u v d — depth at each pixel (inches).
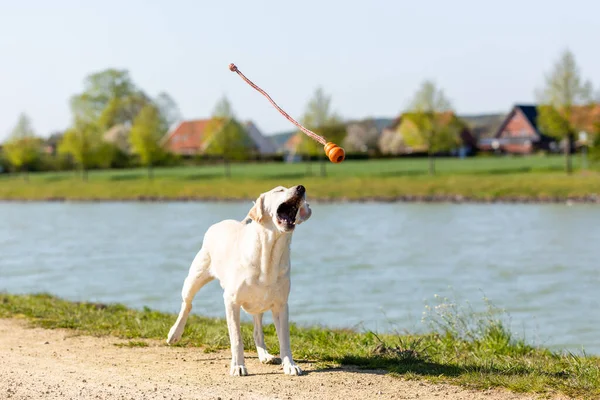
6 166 4539.9
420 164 3799.2
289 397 354.3
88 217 2258.9
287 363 403.9
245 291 399.9
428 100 3260.3
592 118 2903.5
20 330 544.4
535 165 3417.8
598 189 2416.3
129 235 1710.1
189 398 352.8
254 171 3809.1
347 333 562.6
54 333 533.6
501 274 1099.3
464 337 550.0
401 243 1478.8
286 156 4835.1
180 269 1184.8
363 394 360.2
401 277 1082.1
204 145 4566.9
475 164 3661.4
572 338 700.7
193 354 458.3
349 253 1344.7
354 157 4394.7
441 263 1213.7
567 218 1877.5
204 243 434.6
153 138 3727.9
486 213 2071.9
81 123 3932.1
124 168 4522.6
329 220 1962.4
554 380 377.7
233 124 3607.3
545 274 1093.1
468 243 1461.6
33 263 1280.8
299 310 845.8
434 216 2020.2
